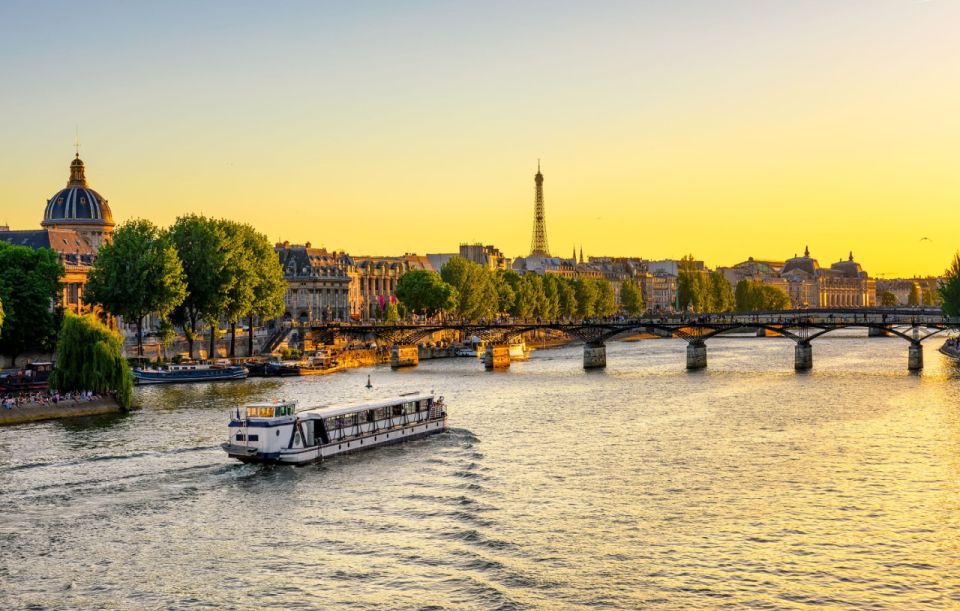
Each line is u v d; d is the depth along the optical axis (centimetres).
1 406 10469
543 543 6231
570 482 7731
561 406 11919
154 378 14850
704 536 6350
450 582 5600
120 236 15450
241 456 8269
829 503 7088
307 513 6900
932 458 8531
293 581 5644
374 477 7925
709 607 5266
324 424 8694
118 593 5481
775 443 9244
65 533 6431
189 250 16425
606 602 5322
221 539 6344
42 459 8419
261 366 16525
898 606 5281
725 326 17225
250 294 17200
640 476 7919
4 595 5441
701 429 10050
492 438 9631
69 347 11150
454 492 7438
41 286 13812
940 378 14938
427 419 9812
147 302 15125
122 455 8575
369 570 5794
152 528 6550
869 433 9744
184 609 5281
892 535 6359
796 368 16750
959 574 5700
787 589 5497
